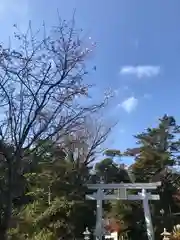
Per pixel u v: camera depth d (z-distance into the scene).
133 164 37.91
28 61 9.09
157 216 30.73
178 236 23.88
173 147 38.28
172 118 39.03
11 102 8.65
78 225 24.30
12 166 7.73
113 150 40.94
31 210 22.36
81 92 9.32
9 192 7.49
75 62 9.21
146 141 38.59
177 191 33.19
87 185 25.23
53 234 21.59
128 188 25.53
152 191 33.47
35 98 8.64
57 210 22.80
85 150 24.92
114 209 29.08
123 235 28.05
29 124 8.24
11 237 17.48
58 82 8.95
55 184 23.89
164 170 35.34
